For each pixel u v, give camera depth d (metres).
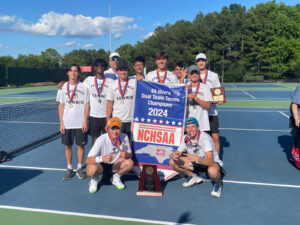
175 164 4.54
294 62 51.16
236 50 57.00
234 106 15.38
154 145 4.71
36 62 60.25
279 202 4.02
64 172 5.27
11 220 3.51
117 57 5.92
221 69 55.59
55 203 3.98
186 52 59.22
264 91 27.02
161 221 3.48
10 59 54.06
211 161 4.20
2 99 20.39
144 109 4.72
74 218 3.55
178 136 4.64
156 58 5.03
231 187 4.56
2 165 5.66
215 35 56.03
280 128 9.32
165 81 5.04
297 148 5.20
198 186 4.61
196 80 4.82
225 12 56.62
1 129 9.25
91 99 5.42
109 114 4.89
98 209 3.80
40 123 10.28
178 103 4.64
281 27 52.47
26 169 5.43
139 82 4.70
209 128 4.98
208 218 3.57
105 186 4.61
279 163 5.77
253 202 4.02
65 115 4.84
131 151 4.73
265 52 52.16
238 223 3.45
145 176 4.27
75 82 4.89
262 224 3.43
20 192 4.36
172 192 4.36
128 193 4.33
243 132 8.78
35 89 32.06
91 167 4.23
